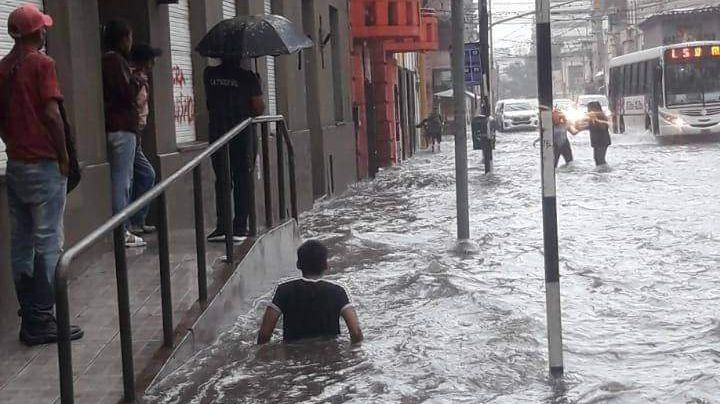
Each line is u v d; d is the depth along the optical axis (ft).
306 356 27.96
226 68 38.88
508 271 42.09
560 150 100.73
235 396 24.58
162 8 44.09
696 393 24.63
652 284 38.47
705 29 241.76
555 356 25.76
